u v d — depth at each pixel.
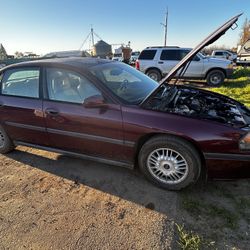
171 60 11.80
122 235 2.28
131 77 3.57
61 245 2.21
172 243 2.17
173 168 2.77
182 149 2.63
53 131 3.31
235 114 2.88
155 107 2.80
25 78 3.47
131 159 2.96
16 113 3.52
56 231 2.37
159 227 2.34
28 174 3.39
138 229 2.34
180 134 2.57
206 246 2.12
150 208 2.61
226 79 12.41
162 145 2.72
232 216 2.44
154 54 12.09
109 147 3.01
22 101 3.46
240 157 2.48
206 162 2.60
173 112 2.71
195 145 2.60
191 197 2.75
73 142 3.24
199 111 2.84
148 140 2.79
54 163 3.63
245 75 13.02
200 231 2.28
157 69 12.05
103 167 3.44
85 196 2.86
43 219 2.53
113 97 2.89
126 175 3.22
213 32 2.70
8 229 2.43
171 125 2.61
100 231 2.34
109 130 2.90
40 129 3.41
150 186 2.97
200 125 2.54
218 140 2.49
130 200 2.75
